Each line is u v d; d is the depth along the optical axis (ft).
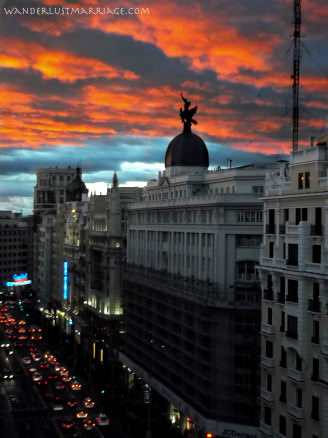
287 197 225.97
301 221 213.87
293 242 220.43
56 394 444.96
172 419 364.58
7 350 599.57
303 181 218.38
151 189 470.80
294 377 217.77
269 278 241.35
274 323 235.81
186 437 337.93
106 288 523.70
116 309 517.14
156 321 387.55
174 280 358.64
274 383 235.20
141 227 435.12
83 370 523.70
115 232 525.34
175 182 413.59
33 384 474.90
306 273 210.38
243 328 286.66
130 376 453.17
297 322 217.56
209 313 296.10
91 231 590.96
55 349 614.34
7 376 496.64
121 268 520.01
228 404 288.92
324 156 208.74
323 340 204.33
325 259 203.10
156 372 383.04
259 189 342.85
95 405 417.90
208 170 440.86
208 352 299.17
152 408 393.09
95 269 568.82
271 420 237.04
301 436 216.13
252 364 283.79
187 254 349.20
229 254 302.45
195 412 307.99
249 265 301.02
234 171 347.97
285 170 238.48
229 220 303.89
